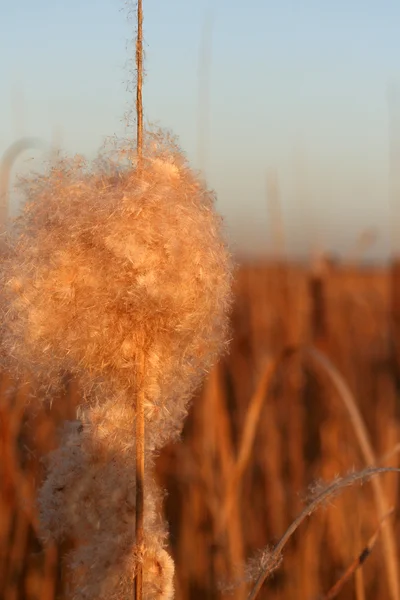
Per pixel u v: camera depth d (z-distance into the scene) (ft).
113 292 2.49
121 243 2.47
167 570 2.56
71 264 2.50
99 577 2.57
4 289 2.53
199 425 4.43
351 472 2.81
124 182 2.52
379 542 3.76
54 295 2.50
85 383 2.56
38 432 3.75
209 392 4.09
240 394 5.23
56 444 3.67
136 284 2.48
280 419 5.12
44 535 2.60
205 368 2.57
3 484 3.76
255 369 5.37
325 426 4.66
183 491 4.15
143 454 2.54
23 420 4.04
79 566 2.58
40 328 2.51
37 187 2.54
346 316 7.05
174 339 2.53
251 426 3.70
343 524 3.84
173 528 4.12
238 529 3.50
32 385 2.58
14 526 3.77
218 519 3.69
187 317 2.50
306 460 4.95
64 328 2.51
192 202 2.52
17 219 2.54
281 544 2.66
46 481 2.60
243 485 4.31
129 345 2.52
